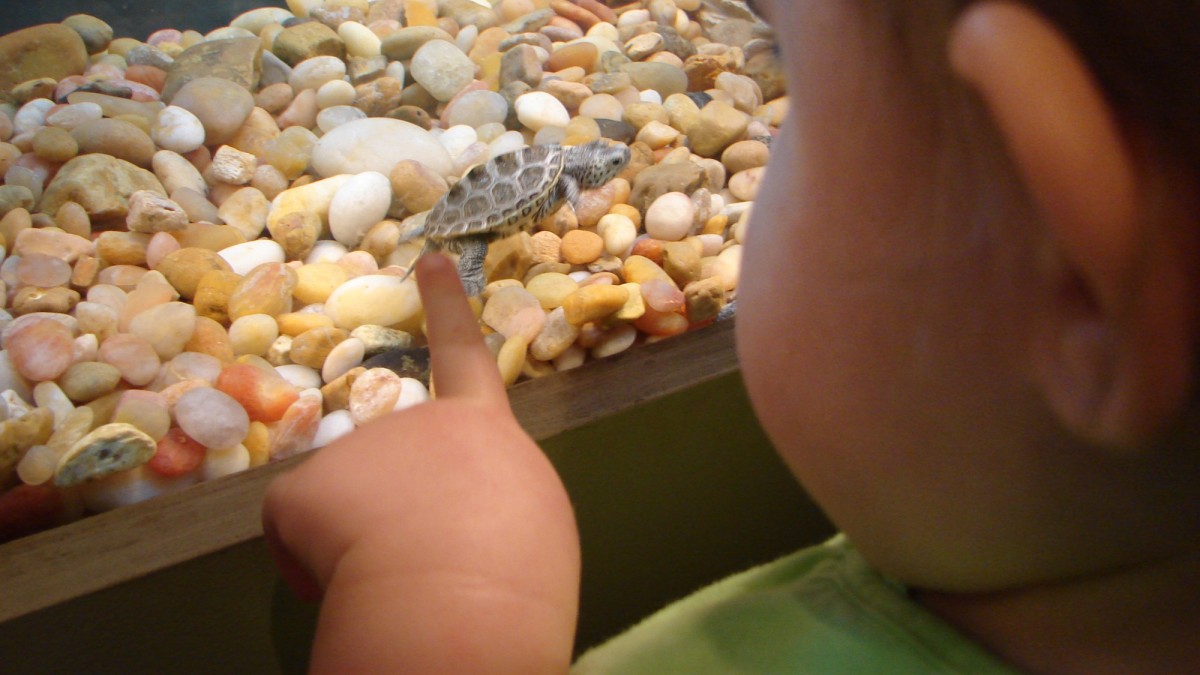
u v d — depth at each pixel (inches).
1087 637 7.9
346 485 8.2
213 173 25.5
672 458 18.3
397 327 20.2
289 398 16.8
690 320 19.4
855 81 6.8
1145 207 5.1
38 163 24.7
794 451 8.3
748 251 8.5
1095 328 6.1
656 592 20.3
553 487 8.5
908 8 6.4
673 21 39.6
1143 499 7.0
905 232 6.9
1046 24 4.9
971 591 8.4
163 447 15.2
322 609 8.1
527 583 7.9
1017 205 6.3
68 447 15.1
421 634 7.7
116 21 38.8
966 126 6.4
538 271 22.3
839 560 9.7
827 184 7.2
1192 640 7.5
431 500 8.1
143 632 13.6
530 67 32.1
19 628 12.7
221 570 13.8
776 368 8.0
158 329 18.0
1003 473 7.2
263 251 22.4
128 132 25.3
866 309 7.2
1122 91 5.0
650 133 28.7
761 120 31.4
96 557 13.4
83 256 21.3
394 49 33.5
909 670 8.5
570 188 22.9
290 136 27.0
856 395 7.5
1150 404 5.8
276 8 39.5
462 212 21.7
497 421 8.7
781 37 7.5
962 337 6.9
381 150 26.0
